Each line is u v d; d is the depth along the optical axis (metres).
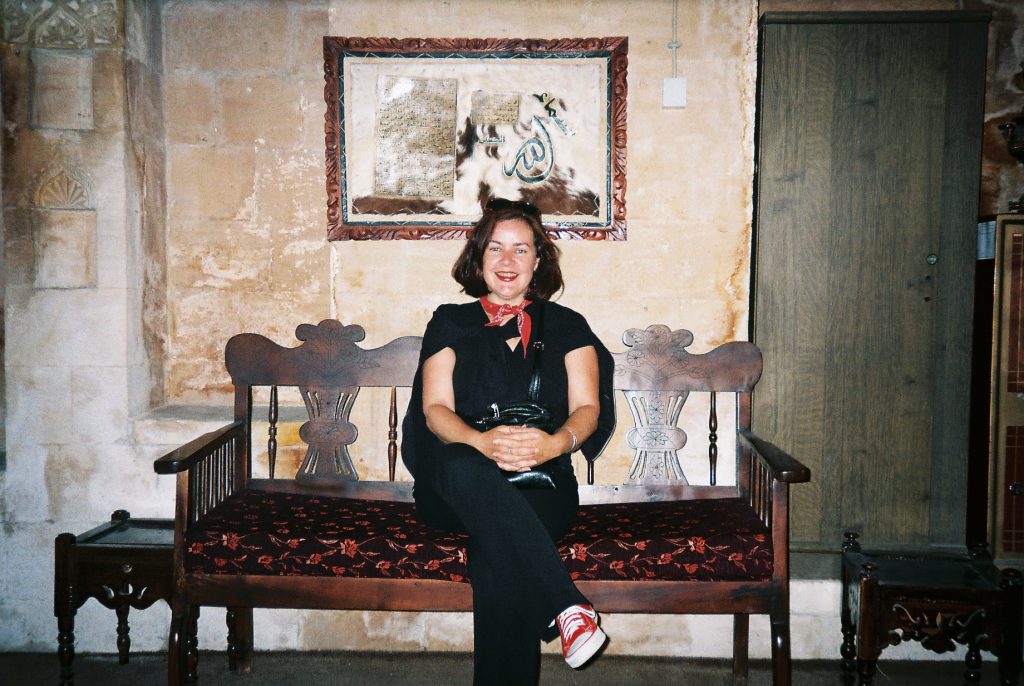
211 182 3.05
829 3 2.89
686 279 2.71
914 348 2.73
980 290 2.73
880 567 2.38
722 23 2.66
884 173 2.71
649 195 2.70
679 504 2.45
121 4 2.65
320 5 3.01
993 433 2.54
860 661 2.25
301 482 2.58
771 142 2.71
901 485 2.76
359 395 2.73
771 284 2.74
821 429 2.76
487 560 1.89
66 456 2.70
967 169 2.69
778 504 2.02
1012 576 2.16
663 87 2.67
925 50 2.68
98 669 2.56
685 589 2.02
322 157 3.05
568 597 1.80
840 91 2.70
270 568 2.05
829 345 2.75
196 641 2.46
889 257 2.72
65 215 2.67
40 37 2.64
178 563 2.08
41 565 2.71
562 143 2.71
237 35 3.00
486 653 1.89
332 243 2.73
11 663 2.61
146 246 2.87
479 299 2.40
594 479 2.74
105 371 2.70
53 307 2.68
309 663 2.62
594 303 2.73
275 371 2.61
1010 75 2.96
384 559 2.03
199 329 3.09
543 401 2.21
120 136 2.67
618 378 2.59
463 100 2.71
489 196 2.73
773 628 2.02
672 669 2.59
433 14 2.70
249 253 3.08
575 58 2.68
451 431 2.09
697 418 2.73
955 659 2.61
